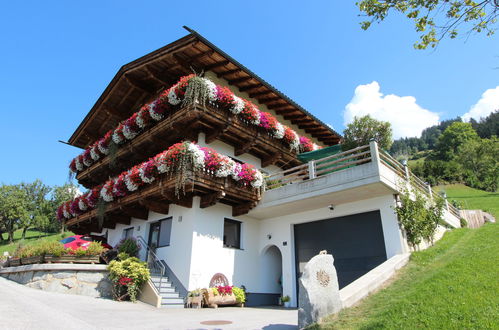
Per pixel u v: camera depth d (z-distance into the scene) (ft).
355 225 42.63
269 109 60.44
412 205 39.73
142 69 53.62
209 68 50.52
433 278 25.81
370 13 20.62
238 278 46.73
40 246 46.52
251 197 45.98
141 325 24.64
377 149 37.01
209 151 41.24
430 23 20.12
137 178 44.62
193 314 32.40
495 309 18.80
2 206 167.73
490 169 122.42
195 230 43.29
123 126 52.85
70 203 63.77
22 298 31.55
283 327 24.38
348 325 20.03
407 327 18.02
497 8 18.30
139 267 40.63
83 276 41.16
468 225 63.31
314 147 59.52
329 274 23.67
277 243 49.75
